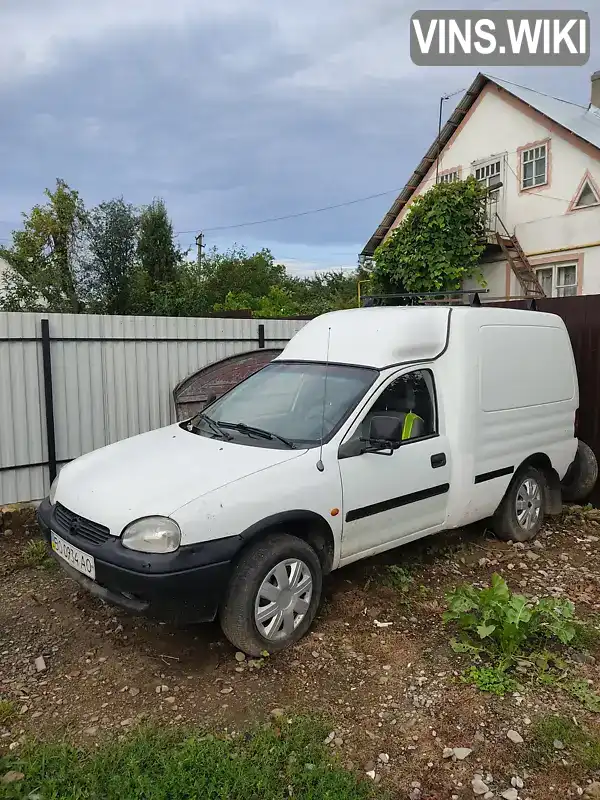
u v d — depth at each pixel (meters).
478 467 5.03
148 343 7.35
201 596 3.35
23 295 18.27
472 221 15.09
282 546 3.66
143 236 20.70
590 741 2.99
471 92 16.48
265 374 5.09
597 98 17.08
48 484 6.57
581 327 6.97
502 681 3.44
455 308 5.12
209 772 2.70
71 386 6.73
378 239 19.27
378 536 4.34
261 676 3.51
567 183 14.22
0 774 2.69
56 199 18.86
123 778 2.65
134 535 3.35
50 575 4.89
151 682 3.45
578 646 3.87
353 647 3.83
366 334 4.80
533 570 5.15
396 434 4.05
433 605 4.42
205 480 3.60
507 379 5.34
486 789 2.69
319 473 3.90
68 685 3.42
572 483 6.84
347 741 2.98
